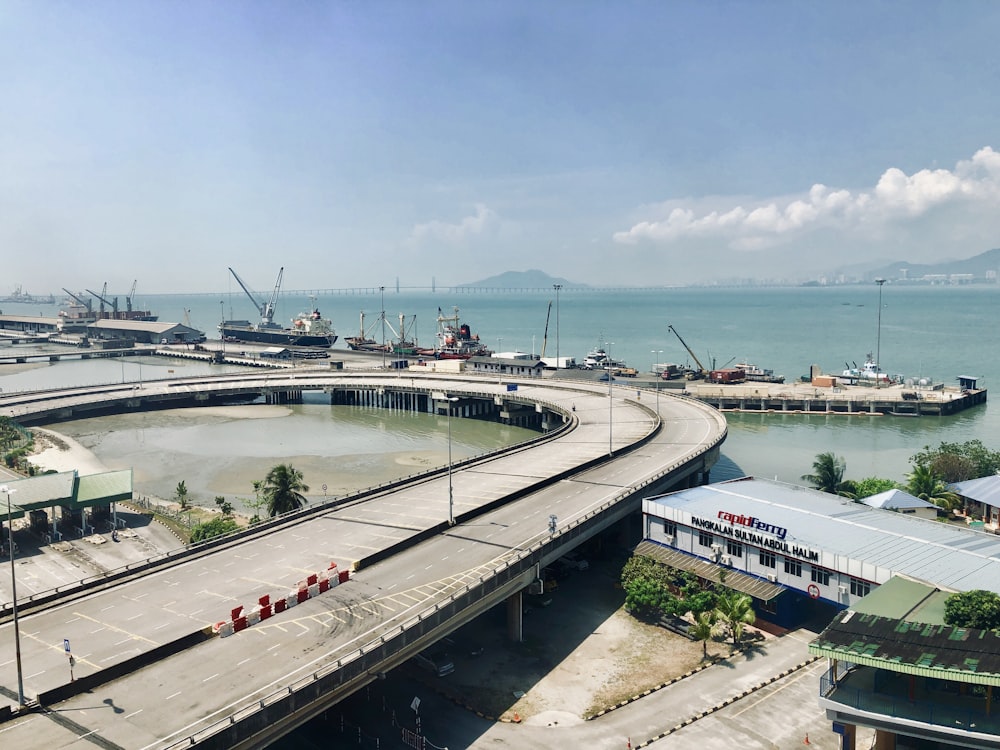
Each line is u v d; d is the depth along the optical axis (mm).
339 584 77188
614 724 64312
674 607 82750
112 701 55250
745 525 86625
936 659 50812
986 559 74938
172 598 74312
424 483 118312
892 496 105938
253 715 51062
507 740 62281
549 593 92688
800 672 72188
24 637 66312
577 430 162750
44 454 166875
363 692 70500
